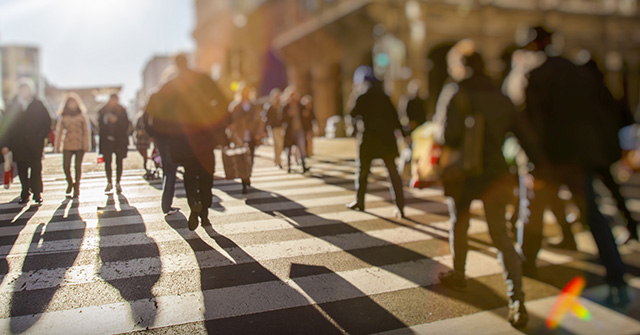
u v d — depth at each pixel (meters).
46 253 4.18
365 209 6.28
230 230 5.05
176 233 4.88
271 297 3.35
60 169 9.55
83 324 2.90
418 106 7.84
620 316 3.21
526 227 3.95
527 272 3.96
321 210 6.18
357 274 3.84
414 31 25.05
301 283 3.62
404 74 24.66
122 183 7.83
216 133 4.80
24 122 6.00
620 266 3.38
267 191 7.62
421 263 4.13
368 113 5.83
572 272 4.08
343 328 2.92
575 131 3.53
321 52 30.94
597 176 4.23
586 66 3.75
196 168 4.78
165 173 5.46
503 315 3.17
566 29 28.50
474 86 3.24
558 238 5.07
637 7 29.58
